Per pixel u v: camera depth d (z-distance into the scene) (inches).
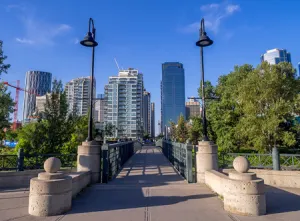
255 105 575.2
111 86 3892.7
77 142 641.0
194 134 1083.9
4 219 200.4
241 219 201.2
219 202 251.4
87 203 248.2
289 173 345.4
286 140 557.6
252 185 215.9
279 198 275.7
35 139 593.6
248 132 583.2
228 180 224.4
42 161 428.1
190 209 227.1
